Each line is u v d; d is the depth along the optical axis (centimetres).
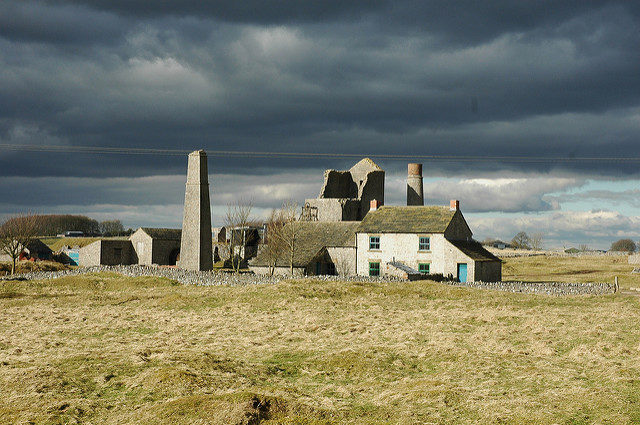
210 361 2814
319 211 10044
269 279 6388
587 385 2311
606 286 6094
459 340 3281
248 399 2122
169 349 3144
